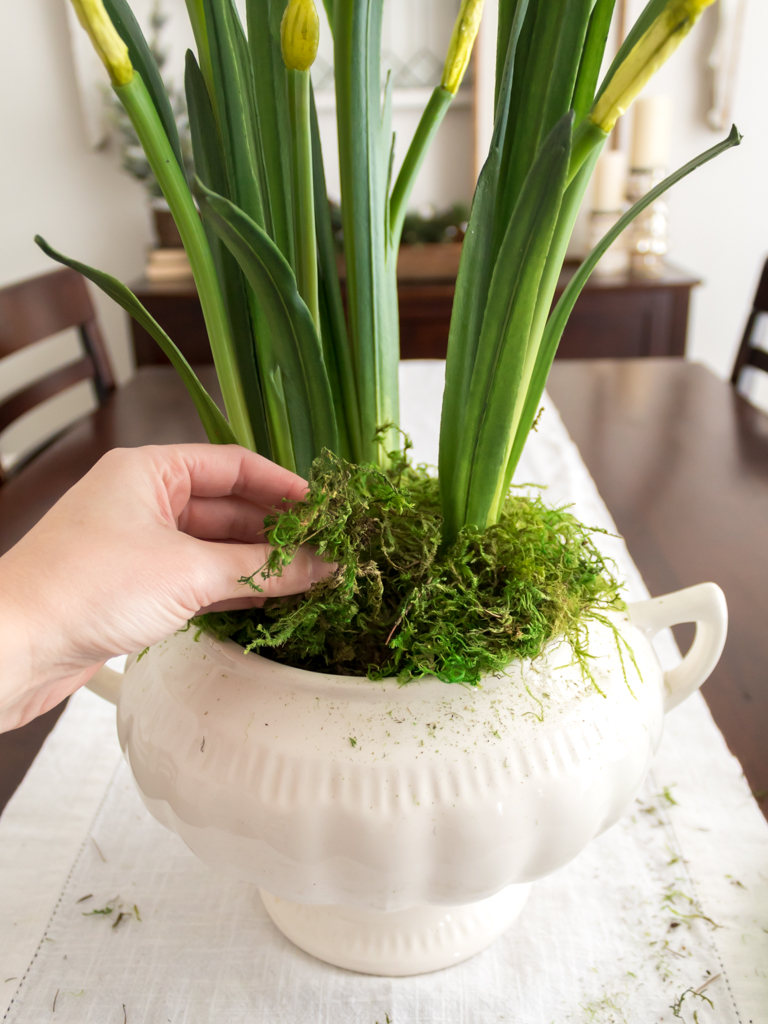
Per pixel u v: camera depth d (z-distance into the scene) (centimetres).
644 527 66
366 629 30
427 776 27
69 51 173
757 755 44
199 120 30
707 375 105
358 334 33
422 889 29
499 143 26
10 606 27
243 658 29
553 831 28
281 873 29
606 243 28
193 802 28
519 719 28
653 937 35
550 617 30
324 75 165
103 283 27
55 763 46
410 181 33
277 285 25
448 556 32
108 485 30
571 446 81
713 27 170
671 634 53
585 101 27
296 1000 34
